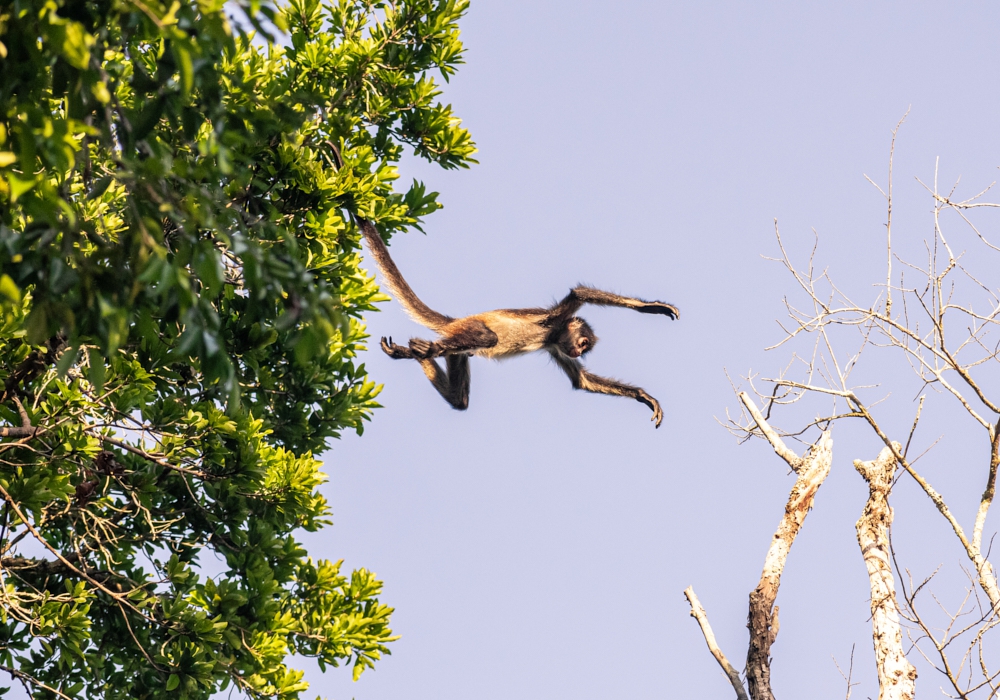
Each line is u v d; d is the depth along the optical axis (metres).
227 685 21.42
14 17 7.96
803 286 16.97
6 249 8.06
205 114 8.57
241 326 21.23
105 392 18.11
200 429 19.61
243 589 22.39
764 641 16.88
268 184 21.33
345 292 23.34
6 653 20.80
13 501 17.80
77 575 20.50
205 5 7.64
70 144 7.75
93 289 8.16
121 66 10.66
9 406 18.34
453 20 25.09
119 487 20.75
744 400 19.14
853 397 17.11
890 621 16.17
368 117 25.16
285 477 21.86
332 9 25.00
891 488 17.55
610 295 28.95
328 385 24.89
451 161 26.14
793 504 17.97
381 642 23.62
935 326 15.98
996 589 15.63
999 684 14.55
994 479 16.47
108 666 21.41
